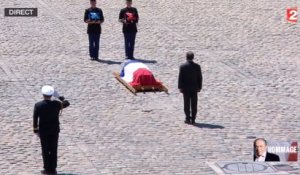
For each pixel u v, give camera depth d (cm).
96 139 4188
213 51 5950
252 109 4744
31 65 5462
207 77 5325
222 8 7188
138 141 4175
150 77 5003
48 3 7194
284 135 4312
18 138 4153
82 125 4388
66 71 5356
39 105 3681
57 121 3709
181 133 4312
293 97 5006
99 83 5128
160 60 5678
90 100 4803
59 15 6806
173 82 5203
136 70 5044
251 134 4319
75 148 4047
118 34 6325
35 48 5859
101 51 5859
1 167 3766
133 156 3959
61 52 5794
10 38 6078
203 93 5003
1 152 3956
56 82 5119
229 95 4984
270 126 4466
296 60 5812
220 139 4231
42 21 6588
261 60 5775
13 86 5012
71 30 6375
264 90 5116
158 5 7231
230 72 5459
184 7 7188
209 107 4750
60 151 3997
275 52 5988
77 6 7119
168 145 4128
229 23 6712
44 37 6147
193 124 4456
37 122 3709
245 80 5297
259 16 6956
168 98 4903
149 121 4488
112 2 7281
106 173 3722
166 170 3778
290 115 4662
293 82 5303
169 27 6544
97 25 5584
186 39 6234
